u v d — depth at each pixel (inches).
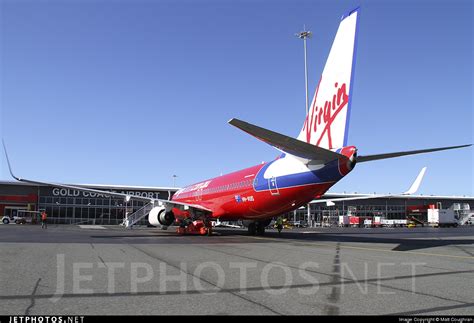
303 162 717.3
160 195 2866.6
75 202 2623.0
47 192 2568.9
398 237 950.4
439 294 259.1
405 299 244.4
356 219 2721.5
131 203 2758.4
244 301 237.1
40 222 2456.9
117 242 682.8
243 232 1202.6
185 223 1066.7
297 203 791.7
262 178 843.4
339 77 669.3
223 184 1024.9
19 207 2496.3
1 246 579.2
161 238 825.5
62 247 568.1
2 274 330.3
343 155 623.8
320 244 669.9
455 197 3462.1
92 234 988.6
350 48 650.2
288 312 213.5
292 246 619.5
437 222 2518.5
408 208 3046.3
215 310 217.0
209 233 992.2
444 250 569.0
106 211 2689.5
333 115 675.4
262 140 576.7
